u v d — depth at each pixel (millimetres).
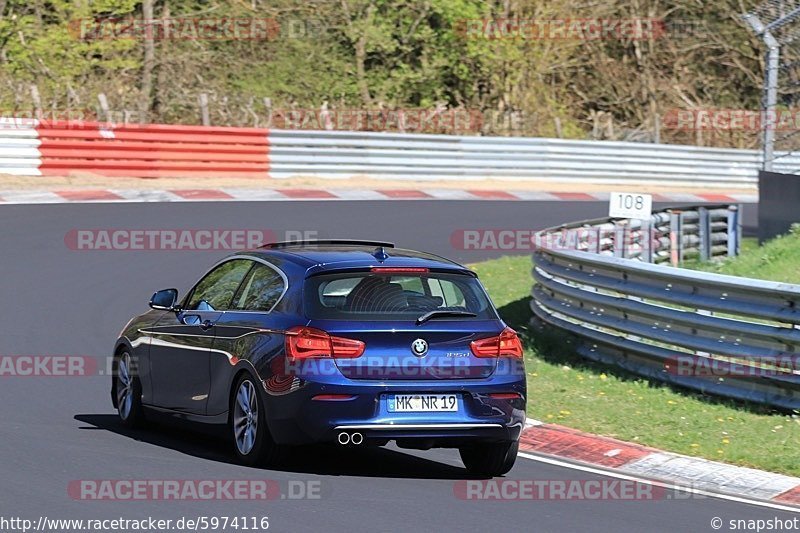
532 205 89438
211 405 28203
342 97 123812
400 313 26078
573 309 43750
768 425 33281
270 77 127688
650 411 34750
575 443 31062
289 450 26156
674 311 38375
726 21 150500
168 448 28516
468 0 133000
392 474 26812
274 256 28234
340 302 26016
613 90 149875
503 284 59562
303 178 93688
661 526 23359
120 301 51500
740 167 116000
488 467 27266
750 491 27438
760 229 68375
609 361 41094
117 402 32406
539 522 23000
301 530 21250
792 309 34500
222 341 27844
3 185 78688
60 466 25672
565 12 139875
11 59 114625
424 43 134250
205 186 85938
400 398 25469
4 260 57906
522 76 137750
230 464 26703
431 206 84750
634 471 28844
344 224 73750
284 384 25422
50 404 33906
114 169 85812
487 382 26141
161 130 87562
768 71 69000
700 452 30531
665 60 151500
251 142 91438
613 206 49250
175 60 119062
